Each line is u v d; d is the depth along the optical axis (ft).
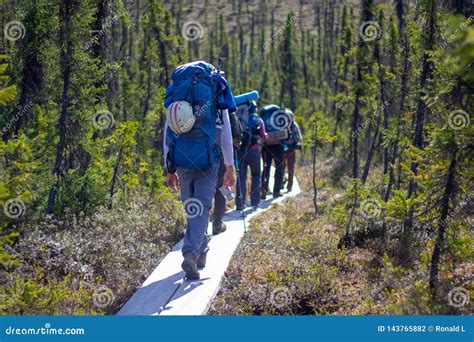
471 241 22.45
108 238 28.35
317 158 115.24
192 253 23.45
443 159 22.17
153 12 101.76
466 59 19.19
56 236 27.48
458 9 32.63
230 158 23.89
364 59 68.95
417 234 29.66
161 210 36.65
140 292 23.45
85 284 23.52
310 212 45.68
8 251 25.05
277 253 30.78
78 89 38.88
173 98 22.66
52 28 38.19
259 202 48.16
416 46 37.68
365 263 29.43
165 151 23.67
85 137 39.78
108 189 43.70
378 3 62.54
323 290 25.11
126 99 98.27
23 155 23.22
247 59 431.02
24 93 39.88
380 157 82.89
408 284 23.79
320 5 599.16
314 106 205.46
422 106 35.70
